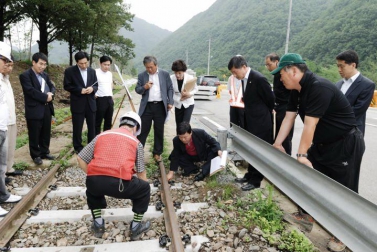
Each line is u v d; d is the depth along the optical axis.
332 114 2.63
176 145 4.33
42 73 5.04
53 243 2.83
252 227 3.05
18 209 3.12
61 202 3.65
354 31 44.19
